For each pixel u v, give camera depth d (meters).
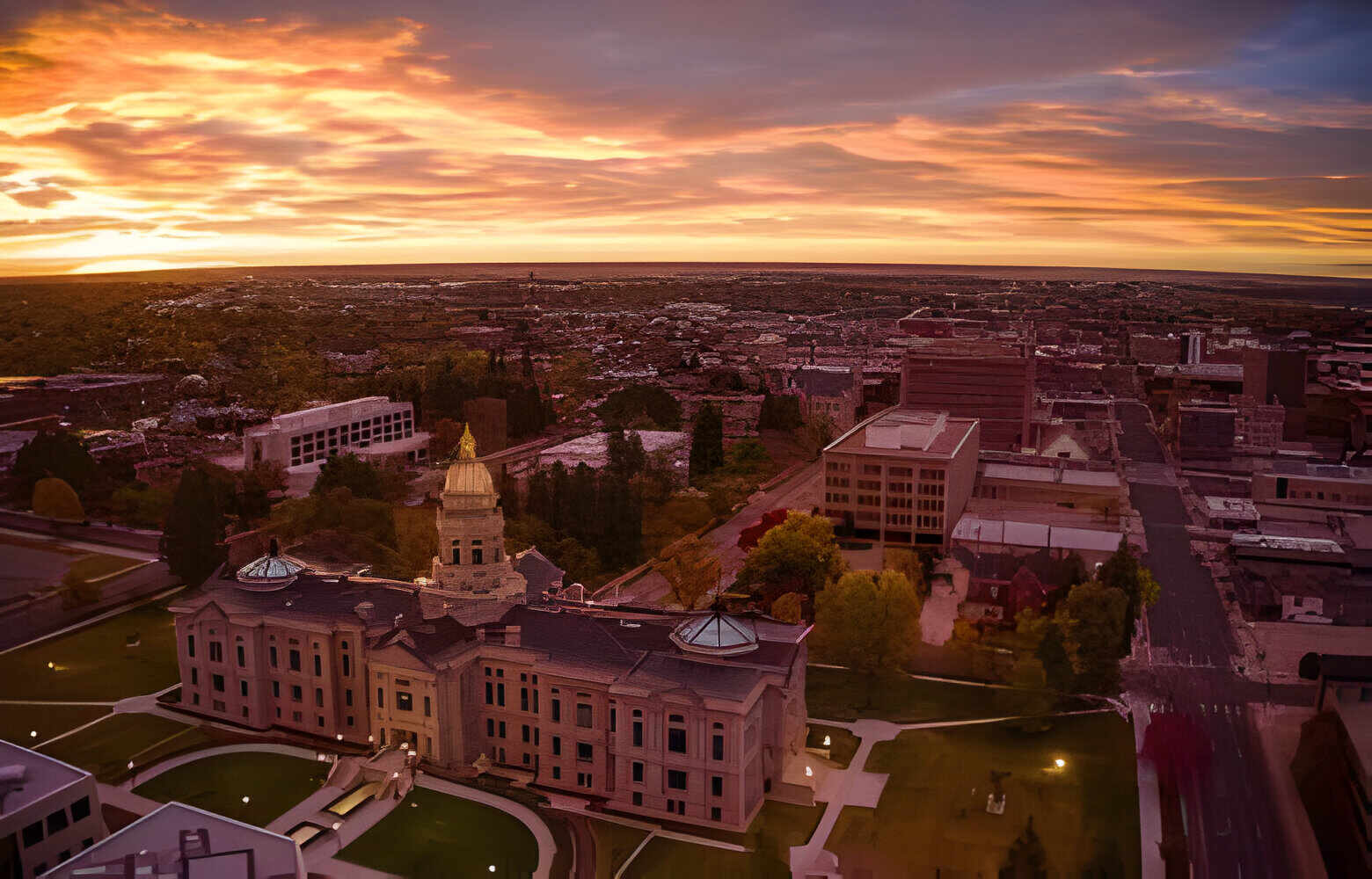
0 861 123.31
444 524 168.50
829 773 153.50
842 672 187.75
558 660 153.62
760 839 137.12
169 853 116.88
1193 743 158.50
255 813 143.75
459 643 159.12
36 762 137.38
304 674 166.12
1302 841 136.00
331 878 129.25
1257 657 191.75
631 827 141.50
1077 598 184.12
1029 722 168.00
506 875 130.00
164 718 173.50
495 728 160.50
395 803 146.75
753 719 142.88
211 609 170.88
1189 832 138.00
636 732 145.88
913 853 133.38
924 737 163.75
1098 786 148.88
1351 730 144.50
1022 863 131.12
